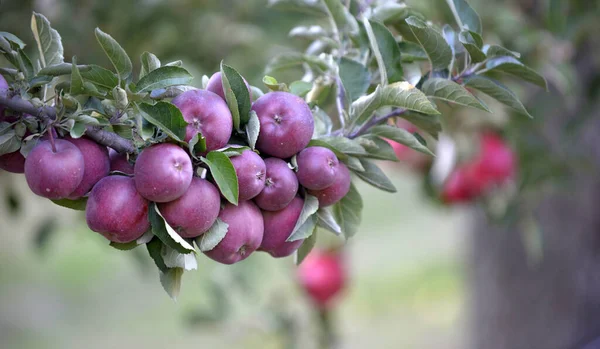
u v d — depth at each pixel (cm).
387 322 944
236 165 253
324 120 272
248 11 450
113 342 930
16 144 252
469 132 407
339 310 977
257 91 267
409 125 369
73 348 905
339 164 263
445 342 882
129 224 251
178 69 254
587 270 534
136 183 249
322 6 299
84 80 255
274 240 262
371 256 1159
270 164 258
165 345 916
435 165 433
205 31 436
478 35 268
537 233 429
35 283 1080
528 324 554
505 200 442
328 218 265
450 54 270
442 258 1135
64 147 250
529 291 552
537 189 421
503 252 560
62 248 1194
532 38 380
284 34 454
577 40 405
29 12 375
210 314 517
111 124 253
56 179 248
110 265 1167
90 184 253
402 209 1362
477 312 586
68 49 389
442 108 383
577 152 439
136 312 1016
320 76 289
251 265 518
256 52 444
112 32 406
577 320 538
